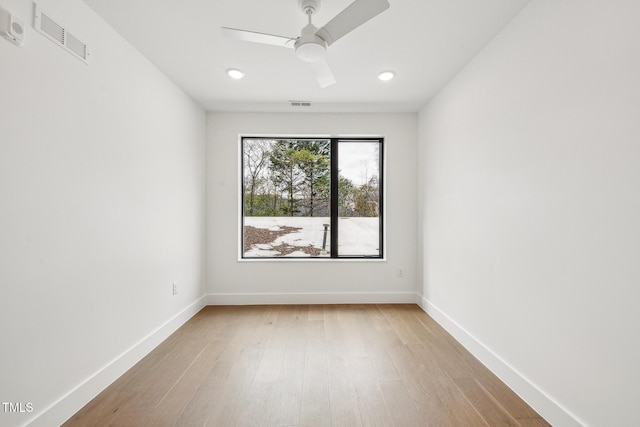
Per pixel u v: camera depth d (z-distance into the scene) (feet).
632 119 4.08
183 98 10.18
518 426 5.31
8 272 4.52
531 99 5.92
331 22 5.51
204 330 9.60
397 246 12.45
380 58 8.14
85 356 5.95
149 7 6.07
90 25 6.07
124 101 7.16
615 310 4.30
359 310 11.54
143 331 7.91
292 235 13.20
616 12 4.27
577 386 4.89
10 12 4.46
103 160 6.46
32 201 4.88
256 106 11.63
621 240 4.22
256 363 7.51
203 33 7.00
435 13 6.30
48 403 5.14
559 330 5.24
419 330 9.60
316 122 12.37
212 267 12.23
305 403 5.91
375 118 12.41
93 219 6.17
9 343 4.54
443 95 9.89
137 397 6.12
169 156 9.27
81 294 5.86
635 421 4.06
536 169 5.79
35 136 4.92
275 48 7.63
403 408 5.77
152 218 8.34
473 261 8.05
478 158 7.82
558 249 5.27
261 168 13.11
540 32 5.69
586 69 4.73
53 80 5.25
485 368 7.29
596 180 4.58
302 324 10.11
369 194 13.17
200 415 5.56
